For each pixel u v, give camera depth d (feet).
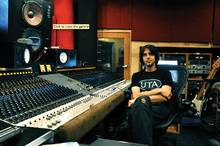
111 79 8.57
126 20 14.80
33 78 4.98
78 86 5.83
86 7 12.83
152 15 14.75
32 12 6.32
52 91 4.63
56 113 3.61
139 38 14.84
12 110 3.15
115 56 15.07
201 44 14.99
